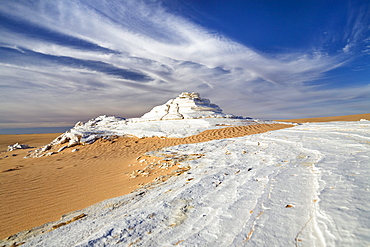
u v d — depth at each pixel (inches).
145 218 117.3
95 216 156.0
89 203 213.0
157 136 661.9
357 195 94.4
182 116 836.0
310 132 381.1
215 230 91.8
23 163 503.2
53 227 153.3
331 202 93.3
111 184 275.9
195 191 154.3
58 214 192.5
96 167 396.8
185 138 612.7
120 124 894.4
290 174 153.1
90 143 661.3
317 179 127.6
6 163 525.0
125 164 398.9
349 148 210.5
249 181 155.3
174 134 649.0
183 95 997.8
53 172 377.7
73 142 653.3
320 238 72.5
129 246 91.0
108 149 591.8
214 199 134.6
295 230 80.7
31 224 175.8
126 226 109.6
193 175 233.0
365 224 72.3
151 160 387.5
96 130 765.9
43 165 455.8
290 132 422.9
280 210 98.4
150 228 105.8
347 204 88.3
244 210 106.2
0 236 158.4
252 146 355.9
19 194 260.1
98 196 232.1
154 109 976.3
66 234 126.3
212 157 321.4
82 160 481.4
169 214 119.8
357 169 132.0
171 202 136.9
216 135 612.7
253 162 240.1
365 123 373.1
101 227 125.7
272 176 154.8
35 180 325.4
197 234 91.0
